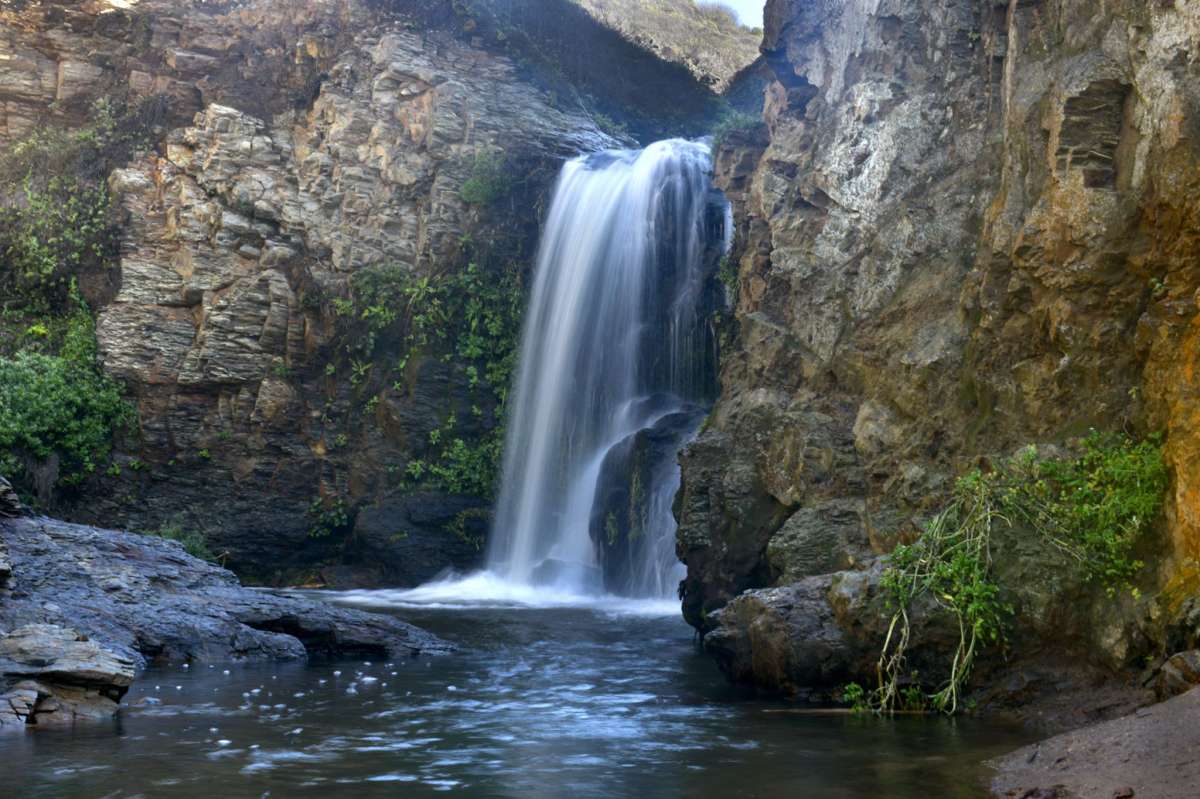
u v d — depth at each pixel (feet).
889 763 23.12
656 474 65.00
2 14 91.86
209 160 86.22
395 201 87.81
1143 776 19.89
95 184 87.66
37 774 21.68
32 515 43.88
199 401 82.58
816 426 43.78
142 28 93.71
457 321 84.99
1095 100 33.73
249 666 37.93
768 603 33.24
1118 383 32.76
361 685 34.09
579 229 82.38
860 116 47.19
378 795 20.38
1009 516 31.55
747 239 58.85
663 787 21.13
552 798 20.30
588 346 78.69
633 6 123.03
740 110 108.78
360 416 84.02
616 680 35.50
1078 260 33.53
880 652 30.55
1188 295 30.14
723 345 63.00
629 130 102.63
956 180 42.98
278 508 81.92
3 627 33.71
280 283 84.58
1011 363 36.55
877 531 38.34
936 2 45.91
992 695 29.63
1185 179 30.04
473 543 79.15
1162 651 27.14
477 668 38.27
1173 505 28.94
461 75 92.58
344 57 91.15
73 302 84.28
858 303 44.83
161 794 20.16
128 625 37.88
